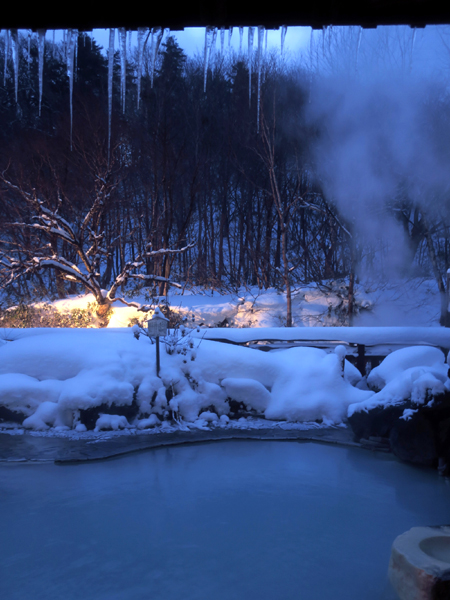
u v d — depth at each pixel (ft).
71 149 65.05
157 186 73.15
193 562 13.25
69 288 71.46
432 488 19.40
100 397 27.55
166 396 29.71
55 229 49.47
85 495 18.10
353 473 21.02
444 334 36.68
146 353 31.17
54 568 12.94
